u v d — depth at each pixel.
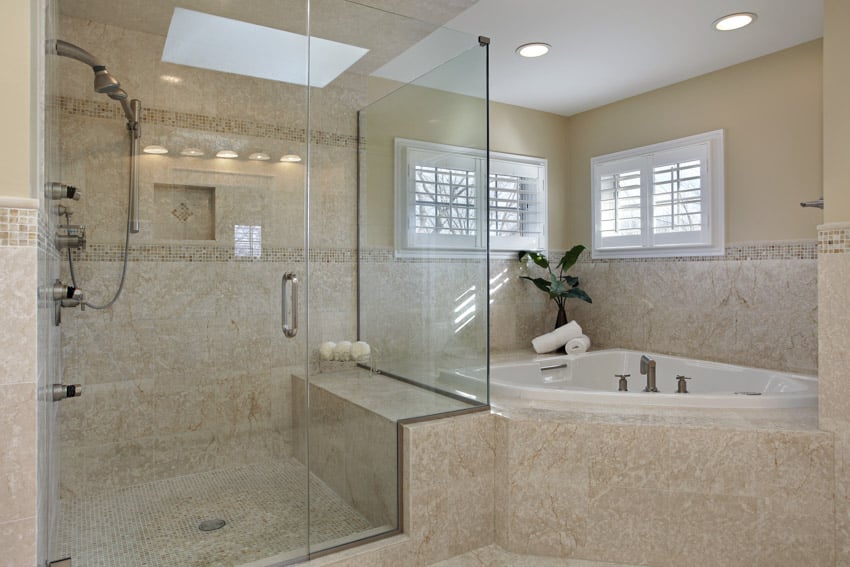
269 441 2.28
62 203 2.07
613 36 2.93
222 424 2.26
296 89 2.46
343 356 2.65
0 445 1.20
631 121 3.90
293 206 2.43
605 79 3.56
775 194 3.10
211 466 2.23
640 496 2.10
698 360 3.38
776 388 2.85
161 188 2.24
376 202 2.76
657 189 3.71
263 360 2.33
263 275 2.37
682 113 3.58
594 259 4.18
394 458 2.19
